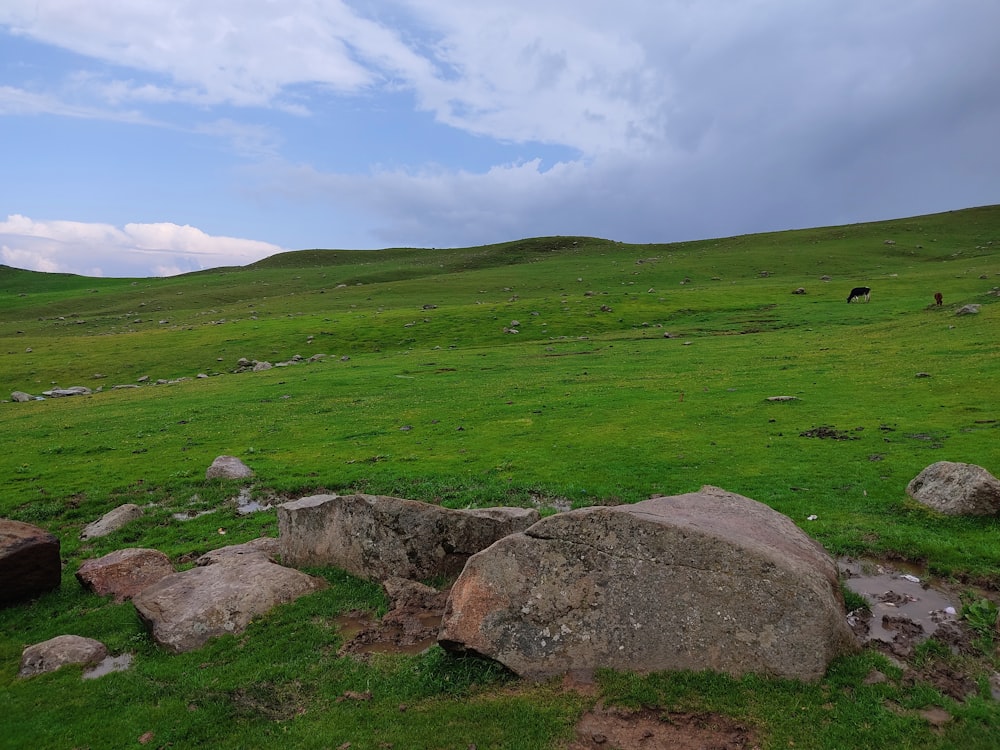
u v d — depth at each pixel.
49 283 194.75
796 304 85.69
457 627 11.66
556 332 80.94
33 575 17.20
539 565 11.92
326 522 17.47
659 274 129.38
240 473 28.89
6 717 11.55
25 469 32.12
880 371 40.66
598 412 36.41
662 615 11.21
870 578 14.93
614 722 9.88
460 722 10.21
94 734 10.86
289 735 10.34
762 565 11.12
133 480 29.33
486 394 44.94
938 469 19.28
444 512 16.28
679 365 51.38
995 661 11.05
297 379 56.19
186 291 151.25
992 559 14.98
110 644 14.28
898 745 8.99
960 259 126.25
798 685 10.31
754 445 27.31
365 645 13.12
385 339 81.50
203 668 12.66
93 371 71.00
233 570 16.16
